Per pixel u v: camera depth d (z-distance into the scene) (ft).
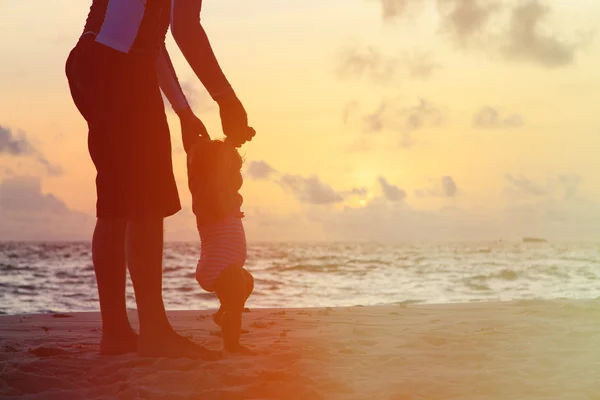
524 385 7.93
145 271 10.03
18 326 15.58
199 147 11.21
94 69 10.00
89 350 11.02
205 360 9.78
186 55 9.68
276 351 10.94
